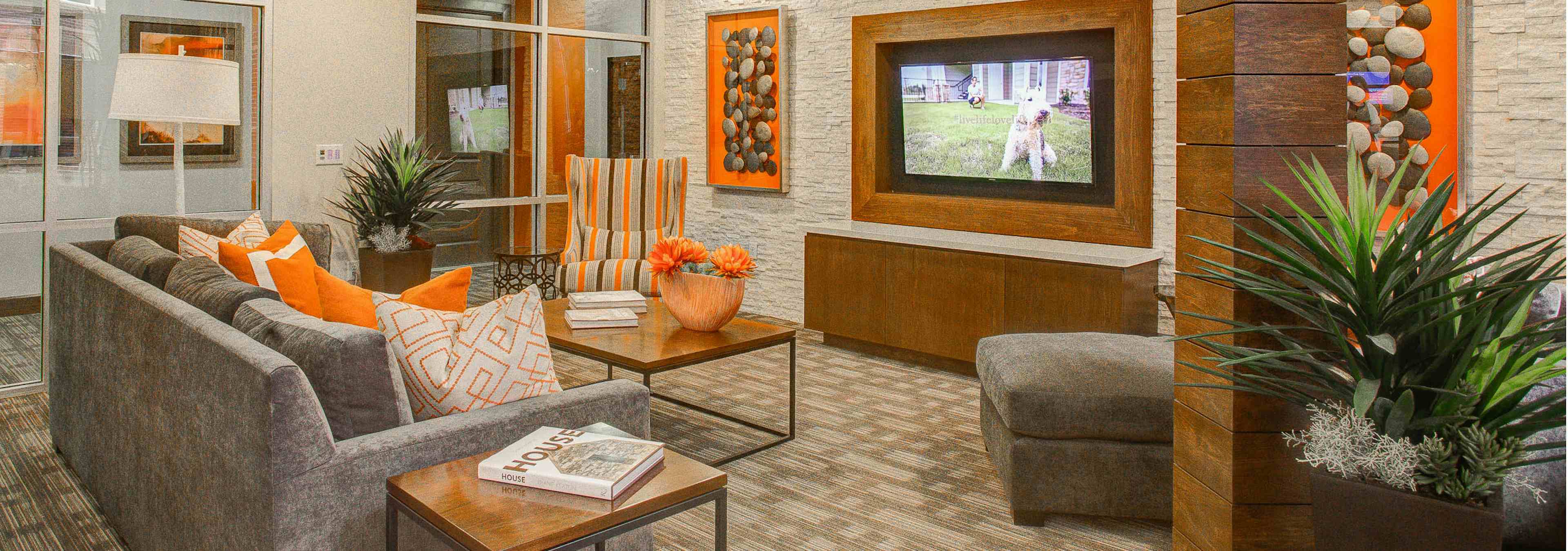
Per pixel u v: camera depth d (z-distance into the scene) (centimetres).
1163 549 285
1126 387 289
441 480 191
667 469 197
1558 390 190
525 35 661
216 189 527
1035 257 466
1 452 365
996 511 314
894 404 443
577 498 182
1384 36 377
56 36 464
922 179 567
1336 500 180
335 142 563
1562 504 195
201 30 512
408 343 223
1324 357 217
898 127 573
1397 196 379
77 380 321
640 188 557
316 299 296
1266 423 222
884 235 531
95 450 304
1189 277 241
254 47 531
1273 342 219
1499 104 354
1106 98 483
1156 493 288
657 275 386
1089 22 476
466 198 643
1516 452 167
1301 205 219
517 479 188
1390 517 173
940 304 508
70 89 475
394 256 551
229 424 204
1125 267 434
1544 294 234
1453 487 168
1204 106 229
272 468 188
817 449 377
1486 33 355
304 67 547
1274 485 224
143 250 323
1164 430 286
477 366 225
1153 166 467
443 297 257
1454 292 169
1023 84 512
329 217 566
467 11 626
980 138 536
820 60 605
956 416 424
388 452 204
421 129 614
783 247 643
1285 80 218
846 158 597
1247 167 217
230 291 248
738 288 374
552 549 166
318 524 195
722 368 514
